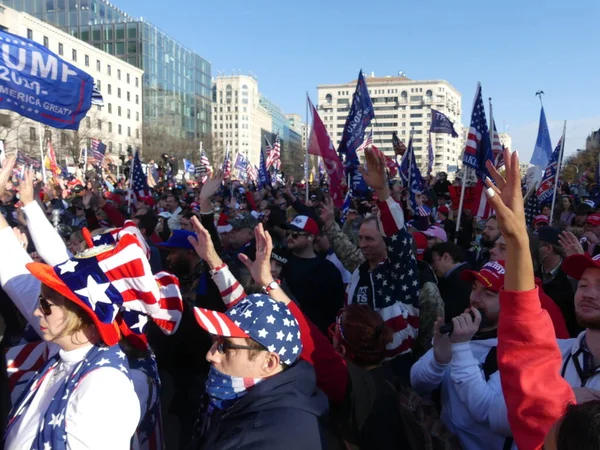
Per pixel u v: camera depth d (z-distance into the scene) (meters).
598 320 2.28
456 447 2.26
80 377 2.00
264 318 2.11
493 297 3.01
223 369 2.17
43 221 3.06
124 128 78.25
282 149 81.56
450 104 129.62
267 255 2.84
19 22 55.34
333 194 8.80
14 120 34.53
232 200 14.92
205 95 109.00
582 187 25.81
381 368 2.74
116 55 84.62
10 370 2.87
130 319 2.38
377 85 126.94
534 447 1.64
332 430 2.46
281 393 2.05
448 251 4.84
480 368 2.77
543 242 5.14
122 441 1.92
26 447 1.95
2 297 3.05
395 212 3.67
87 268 2.06
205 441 2.11
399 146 19.41
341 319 2.82
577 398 1.86
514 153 1.70
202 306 3.88
